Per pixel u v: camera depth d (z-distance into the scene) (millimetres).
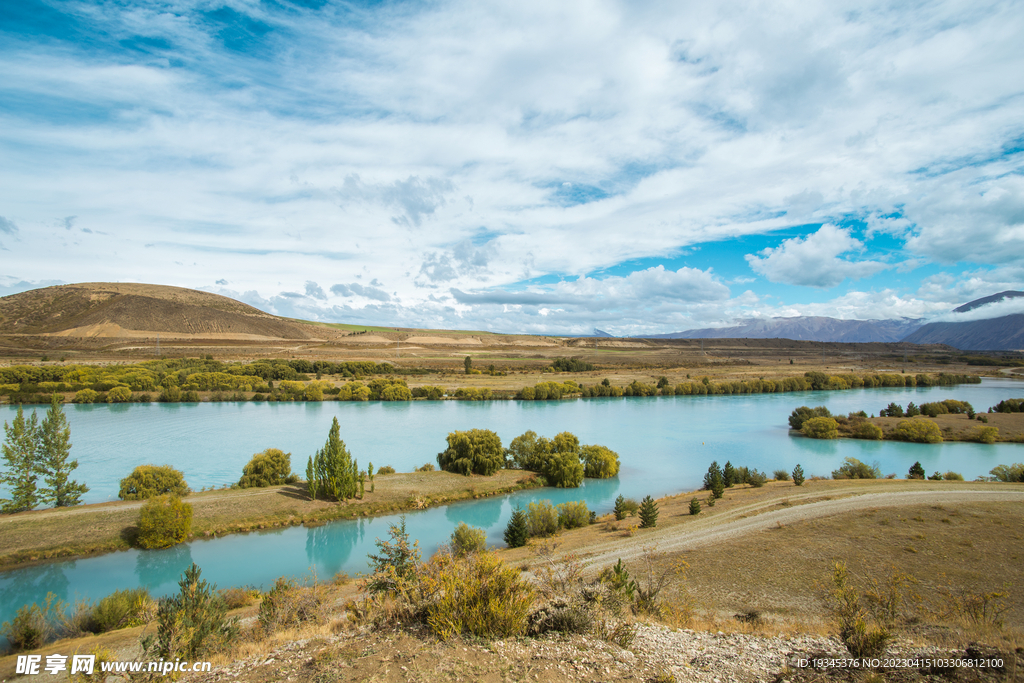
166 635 12438
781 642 13148
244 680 9102
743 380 181000
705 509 45781
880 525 38188
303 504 49062
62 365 149750
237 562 38094
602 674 9242
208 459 69938
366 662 9461
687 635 13680
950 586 27172
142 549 39656
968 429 94125
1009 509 41812
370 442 83562
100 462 68000
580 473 62094
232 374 145250
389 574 14328
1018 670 9477
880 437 90188
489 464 62031
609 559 32781
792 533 37094
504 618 11031
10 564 36219
